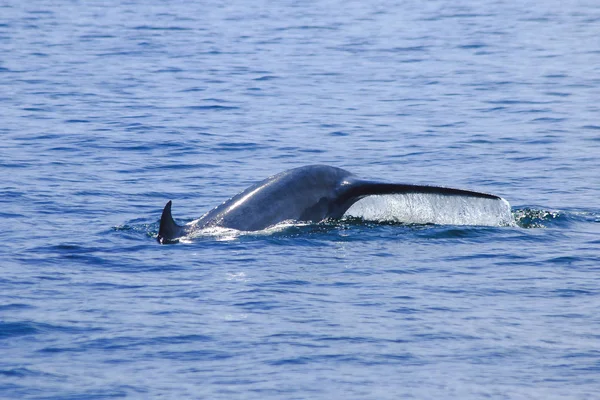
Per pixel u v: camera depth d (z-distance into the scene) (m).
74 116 116.50
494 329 50.28
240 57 164.88
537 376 44.34
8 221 72.25
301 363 45.88
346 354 46.94
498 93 133.38
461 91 135.38
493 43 179.88
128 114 118.38
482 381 43.81
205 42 181.38
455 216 70.25
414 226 69.88
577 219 73.62
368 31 198.25
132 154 97.56
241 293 56.06
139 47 174.12
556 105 124.56
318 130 110.81
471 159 96.50
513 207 77.44
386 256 63.47
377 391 42.75
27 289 56.69
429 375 44.50
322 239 66.75
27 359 46.28
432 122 115.31
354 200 70.00
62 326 50.59
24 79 141.38
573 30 195.50
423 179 88.75
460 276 59.59
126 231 69.94
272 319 51.75
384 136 107.75
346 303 54.44
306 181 70.12
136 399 42.03
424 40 185.00
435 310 53.28
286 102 127.69
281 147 102.06
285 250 64.38
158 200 80.00
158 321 51.44
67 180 86.12
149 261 62.34
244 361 46.12
